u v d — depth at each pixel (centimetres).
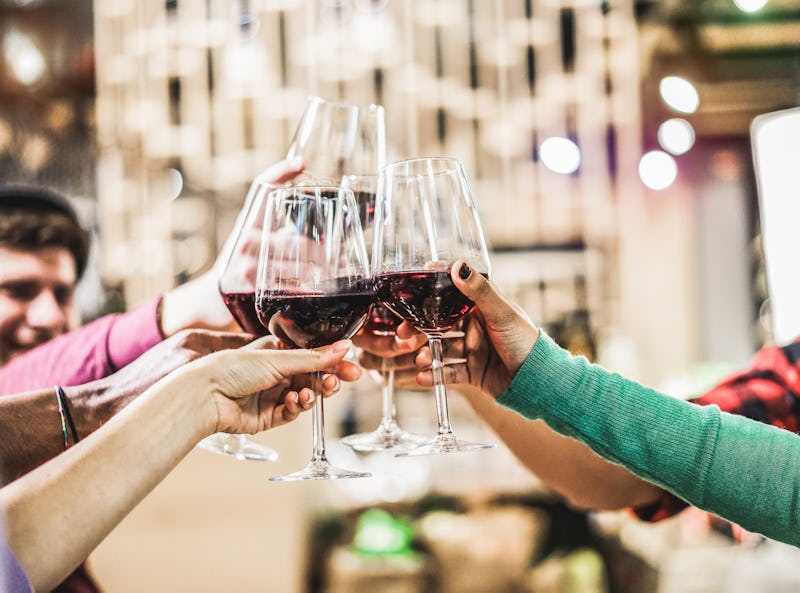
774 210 156
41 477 83
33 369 148
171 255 400
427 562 302
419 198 107
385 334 128
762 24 382
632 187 429
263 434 247
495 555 301
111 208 392
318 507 298
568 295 426
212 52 418
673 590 218
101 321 151
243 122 418
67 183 376
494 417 130
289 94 418
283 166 131
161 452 88
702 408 100
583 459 129
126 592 237
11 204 173
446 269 104
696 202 469
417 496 319
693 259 468
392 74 420
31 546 79
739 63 406
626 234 433
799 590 180
